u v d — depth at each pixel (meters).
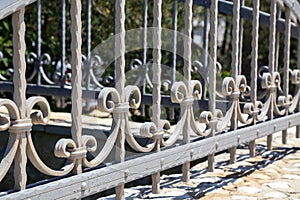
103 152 1.78
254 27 2.66
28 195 1.47
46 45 6.04
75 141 1.64
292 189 2.32
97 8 6.38
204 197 2.15
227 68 8.73
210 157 2.54
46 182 1.55
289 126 3.17
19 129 1.44
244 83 2.59
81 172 1.67
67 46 6.12
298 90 3.23
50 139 3.56
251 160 2.89
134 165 1.90
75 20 1.62
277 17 3.64
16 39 1.44
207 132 2.33
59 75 4.34
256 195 2.21
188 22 2.14
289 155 3.03
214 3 2.32
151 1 6.61
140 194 2.18
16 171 1.46
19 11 1.43
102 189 1.75
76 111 1.63
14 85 1.45
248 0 7.91
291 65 7.48
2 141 3.39
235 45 2.47
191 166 2.96
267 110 2.87
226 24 8.75
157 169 2.03
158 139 2.02
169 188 2.28
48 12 6.34
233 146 2.54
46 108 1.53
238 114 2.60
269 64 2.85
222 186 2.34
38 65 4.22
